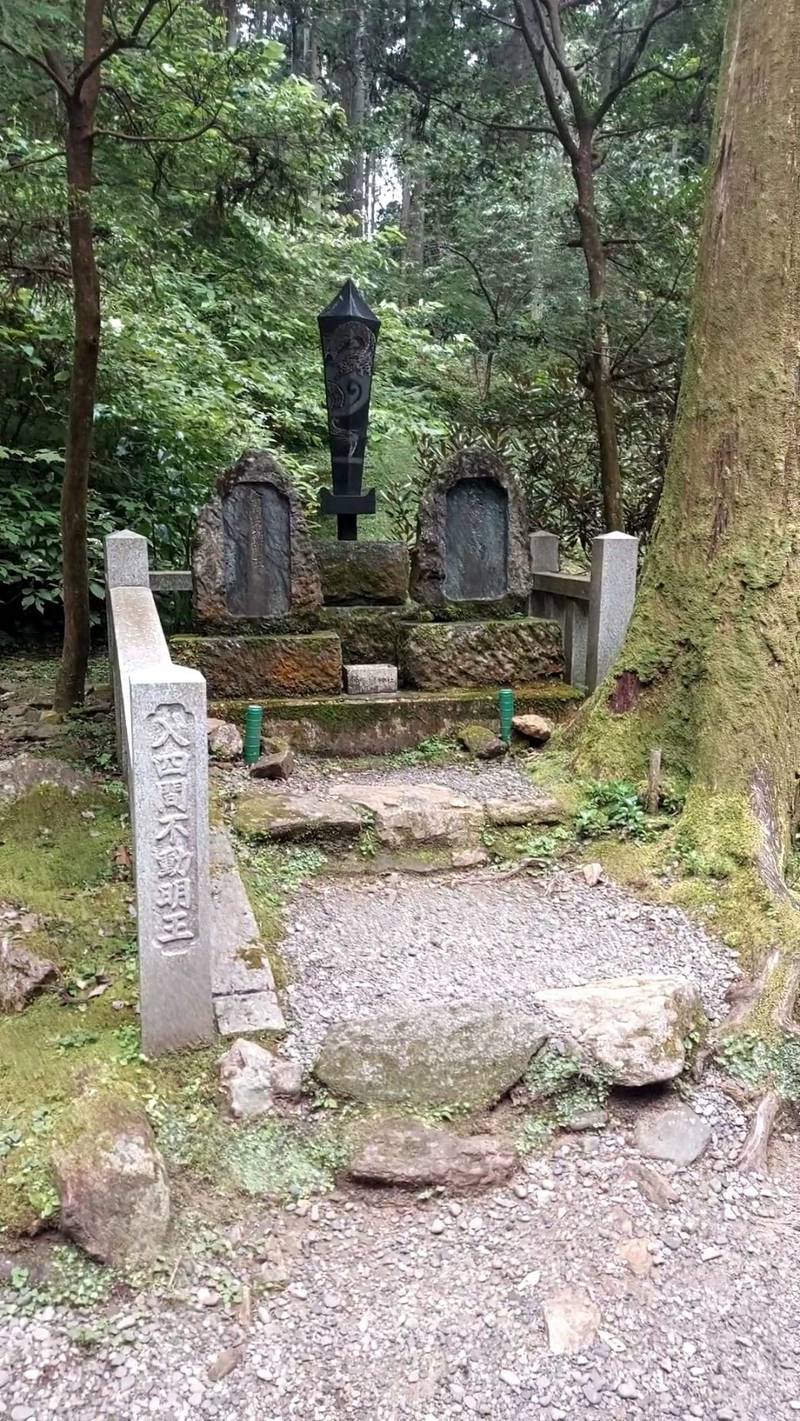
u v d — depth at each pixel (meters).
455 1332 2.08
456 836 4.07
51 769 4.49
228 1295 2.13
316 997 3.02
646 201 7.66
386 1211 2.37
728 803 3.85
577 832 4.12
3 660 7.59
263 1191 2.37
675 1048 2.73
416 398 11.27
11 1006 2.91
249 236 9.85
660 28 8.49
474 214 9.38
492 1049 2.71
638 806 4.18
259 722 4.77
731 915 3.47
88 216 4.68
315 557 5.41
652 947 3.37
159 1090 2.58
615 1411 1.93
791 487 3.98
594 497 8.13
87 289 4.73
